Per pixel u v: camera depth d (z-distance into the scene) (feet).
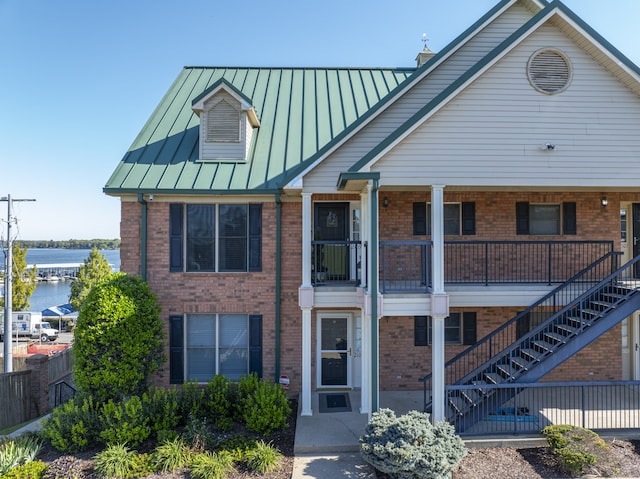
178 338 35.04
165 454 24.08
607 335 37.32
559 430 25.30
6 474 22.52
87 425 26.78
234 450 25.49
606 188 31.24
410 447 21.95
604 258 33.37
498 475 23.16
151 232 34.91
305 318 31.01
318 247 36.37
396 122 33.06
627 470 23.22
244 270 35.53
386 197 36.40
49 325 102.83
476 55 35.09
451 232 36.81
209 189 33.55
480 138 26.99
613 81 27.22
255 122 38.83
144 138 38.83
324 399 34.42
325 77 46.73
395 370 36.60
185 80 46.70
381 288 30.60
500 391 28.30
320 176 31.53
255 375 32.89
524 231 36.50
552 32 27.09
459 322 37.17
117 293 29.84
